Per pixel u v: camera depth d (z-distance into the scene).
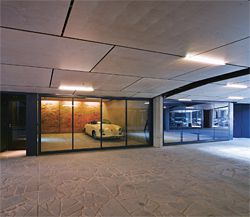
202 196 3.24
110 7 1.99
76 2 1.90
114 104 9.12
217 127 10.91
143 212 2.70
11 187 3.56
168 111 12.16
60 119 11.63
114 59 3.58
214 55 3.47
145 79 5.18
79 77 4.75
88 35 2.62
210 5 1.97
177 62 3.84
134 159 5.82
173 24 2.36
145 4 1.95
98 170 4.67
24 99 7.11
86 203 2.96
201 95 8.17
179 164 5.26
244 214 2.67
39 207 2.82
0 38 2.67
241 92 7.63
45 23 2.30
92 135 10.04
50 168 4.82
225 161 5.63
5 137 6.98
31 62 3.66
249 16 2.18
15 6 1.96
